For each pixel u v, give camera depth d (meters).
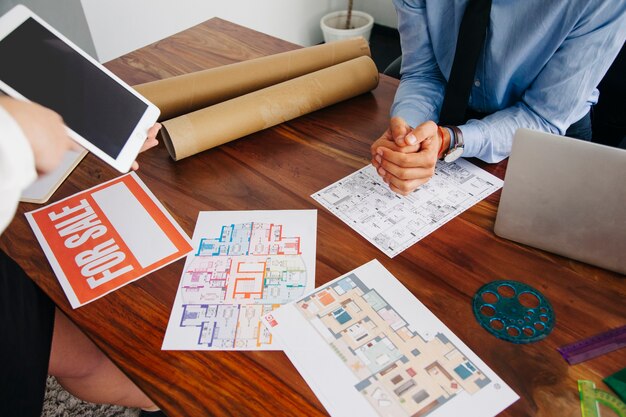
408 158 0.87
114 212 0.88
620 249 0.72
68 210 0.89
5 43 0.75
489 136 0.95
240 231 0.84
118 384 1.09
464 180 0.94
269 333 0.68
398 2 1.08
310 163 0.99
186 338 0.68
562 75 0.95
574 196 0.72
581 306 0.71
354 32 2.75
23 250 0.82
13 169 0.49
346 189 0.92
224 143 1.04
